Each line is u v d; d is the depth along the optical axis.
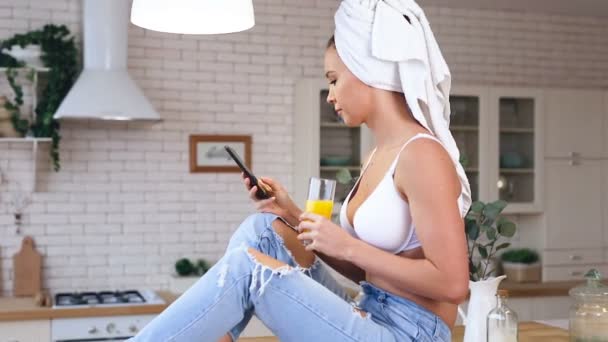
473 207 3.23
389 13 2.26
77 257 6.05
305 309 2.13
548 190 6.71
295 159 6.42
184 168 6.27
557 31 7.16
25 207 5.95
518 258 6.67
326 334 2.14
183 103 6.28
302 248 2.55
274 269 2.12
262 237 2.50
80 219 6.06
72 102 5.50
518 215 6.93
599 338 3.18
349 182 3.45
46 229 6.00
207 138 6.31
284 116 6.47
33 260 5.90
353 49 2.28
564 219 6.76
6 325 5.20
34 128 5.77
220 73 6.36
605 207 6.88
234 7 2.65
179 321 2.08
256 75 6.42
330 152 6.22
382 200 2.22
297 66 6.50
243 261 2.13
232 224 6.37
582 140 6.80
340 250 2.14
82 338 5.31
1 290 5.91
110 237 6.12
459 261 2.08
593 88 7.27
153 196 6.21
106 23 5.67
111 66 5.69
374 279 2.33
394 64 2.27
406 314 2.23
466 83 6.91
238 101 6.39
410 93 2.24
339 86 2.32
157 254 6.21
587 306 3.21
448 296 2.08
